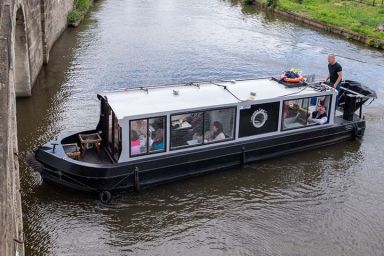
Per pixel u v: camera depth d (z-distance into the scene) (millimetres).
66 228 11609
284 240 11656
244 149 14359
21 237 9688
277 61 26750
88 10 38000
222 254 11094
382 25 33500
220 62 25891
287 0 45000
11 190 8188
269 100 14375
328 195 13570
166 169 13266
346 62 27141
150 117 12664
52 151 12664
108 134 13461
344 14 38469
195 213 12492
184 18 37469
